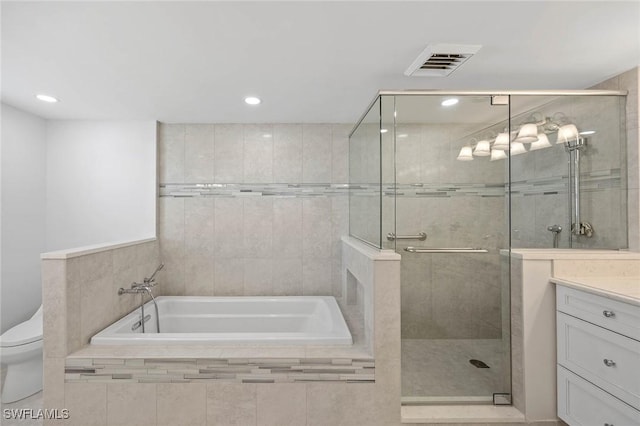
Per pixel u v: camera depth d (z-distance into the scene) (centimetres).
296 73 201
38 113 280
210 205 310
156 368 189
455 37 160
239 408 189
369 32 155
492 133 206
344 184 315
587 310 165
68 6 133
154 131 302
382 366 191
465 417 188
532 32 155
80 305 200
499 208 208
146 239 282
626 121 201
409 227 207
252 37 159
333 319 244
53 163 298
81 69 194
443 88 226
